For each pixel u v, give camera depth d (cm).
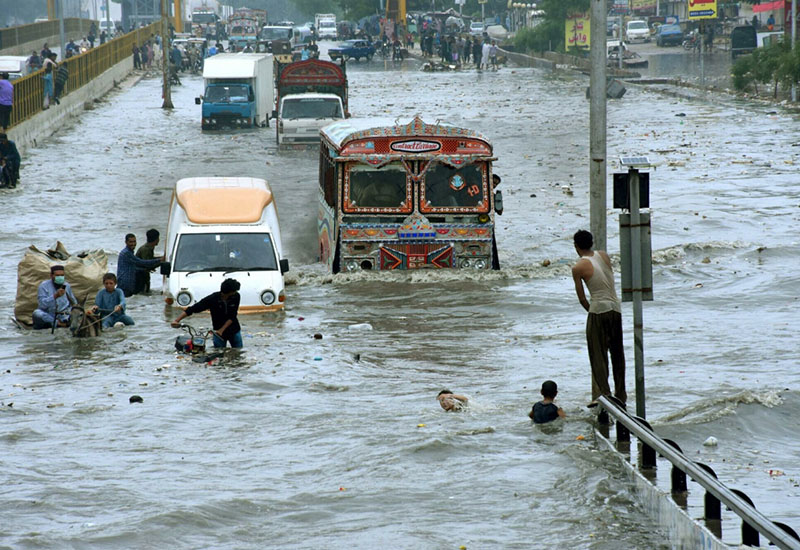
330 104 10569
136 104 15162
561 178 8388
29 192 8119
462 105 13812
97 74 16075
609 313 2828
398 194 5197
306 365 3562
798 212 6681
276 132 11194
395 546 1908
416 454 2497
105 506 2159
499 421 2784
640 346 2495
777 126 10925
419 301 4728
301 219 7050
